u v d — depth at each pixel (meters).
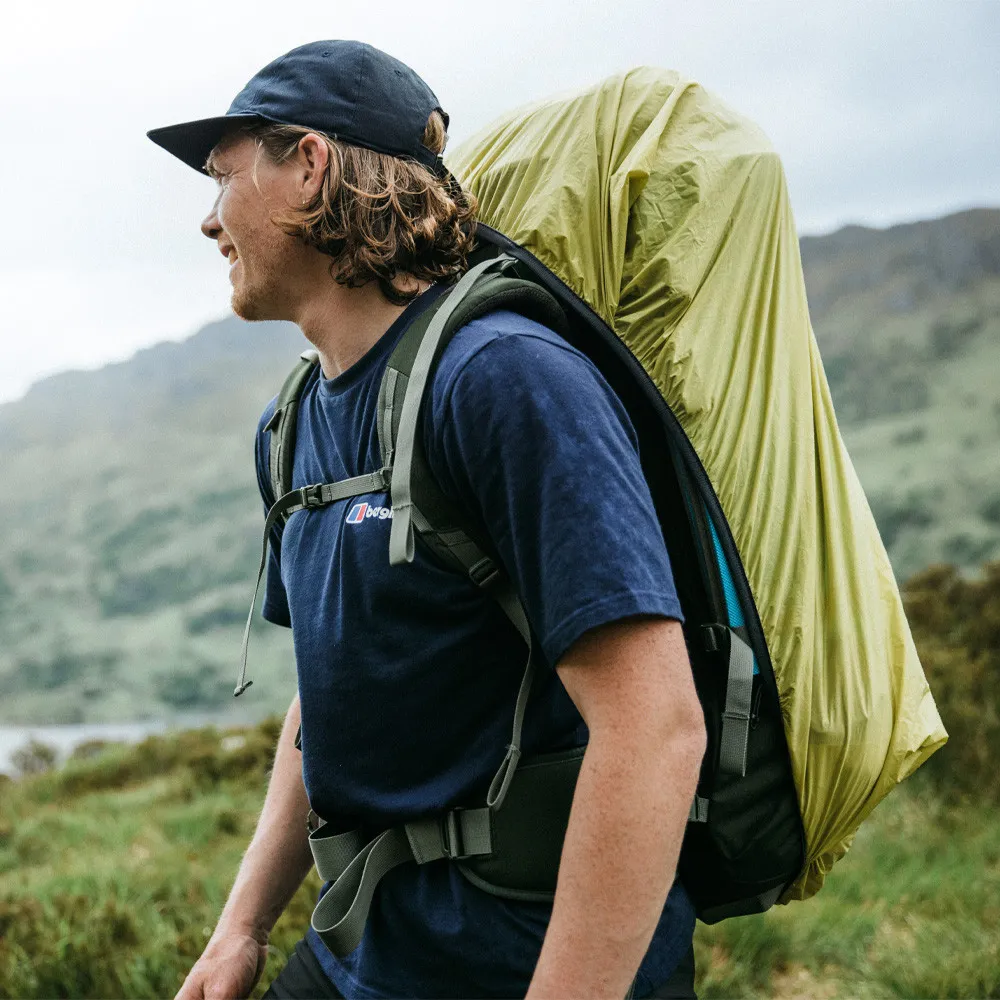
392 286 1.28
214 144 1.38
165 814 8.06
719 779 1.30
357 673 1.20
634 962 1.02
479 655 1.17
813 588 1.34
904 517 72.06
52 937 4.29
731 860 1.34
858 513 1.44
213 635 118.38
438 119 1.38
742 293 1.40
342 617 1.20
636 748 1.02
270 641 78.44
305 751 1.26
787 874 1.40
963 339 110.62
